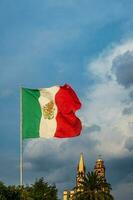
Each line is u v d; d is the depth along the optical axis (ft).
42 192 312.91
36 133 108.99
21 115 109.09
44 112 109.40
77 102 110.32
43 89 109.81
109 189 363.97
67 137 109.40
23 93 109.60
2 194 189.98
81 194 361.92
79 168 460.55
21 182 103.86
